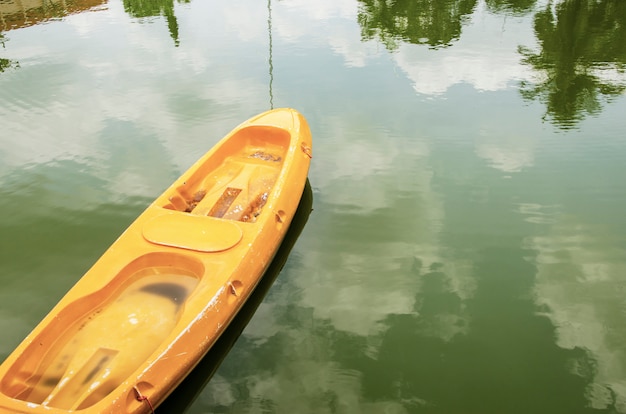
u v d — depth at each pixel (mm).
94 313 4277
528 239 5871
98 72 10891
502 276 5332
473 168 7324
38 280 5188
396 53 12211
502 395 4094
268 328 4762
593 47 12422
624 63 11344
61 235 5836
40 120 8594
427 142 8047
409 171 7266
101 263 4457
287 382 4234
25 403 3242
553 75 10664
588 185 6863
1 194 6582
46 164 7305
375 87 10188
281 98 9617
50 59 11703
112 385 3713
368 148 7887
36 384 3723
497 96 9711
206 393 4160
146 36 13594
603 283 5195
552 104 9328
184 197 5727
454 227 6105
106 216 6160
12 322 4680
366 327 4762
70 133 8180
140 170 7145
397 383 4215
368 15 15773
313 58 11891
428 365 4367
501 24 14570
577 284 5195
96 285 4262
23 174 7043
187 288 4492
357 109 9203
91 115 8820
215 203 5637
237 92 9875
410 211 6406
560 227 6055
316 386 4191
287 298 5105
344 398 4082
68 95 9641
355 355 4477
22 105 9188
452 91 9977
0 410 3219
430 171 7262
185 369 3816
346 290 5199
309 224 6195
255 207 5840
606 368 4301
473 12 15898
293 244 5867
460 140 8078
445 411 3961
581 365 4332
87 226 5988
